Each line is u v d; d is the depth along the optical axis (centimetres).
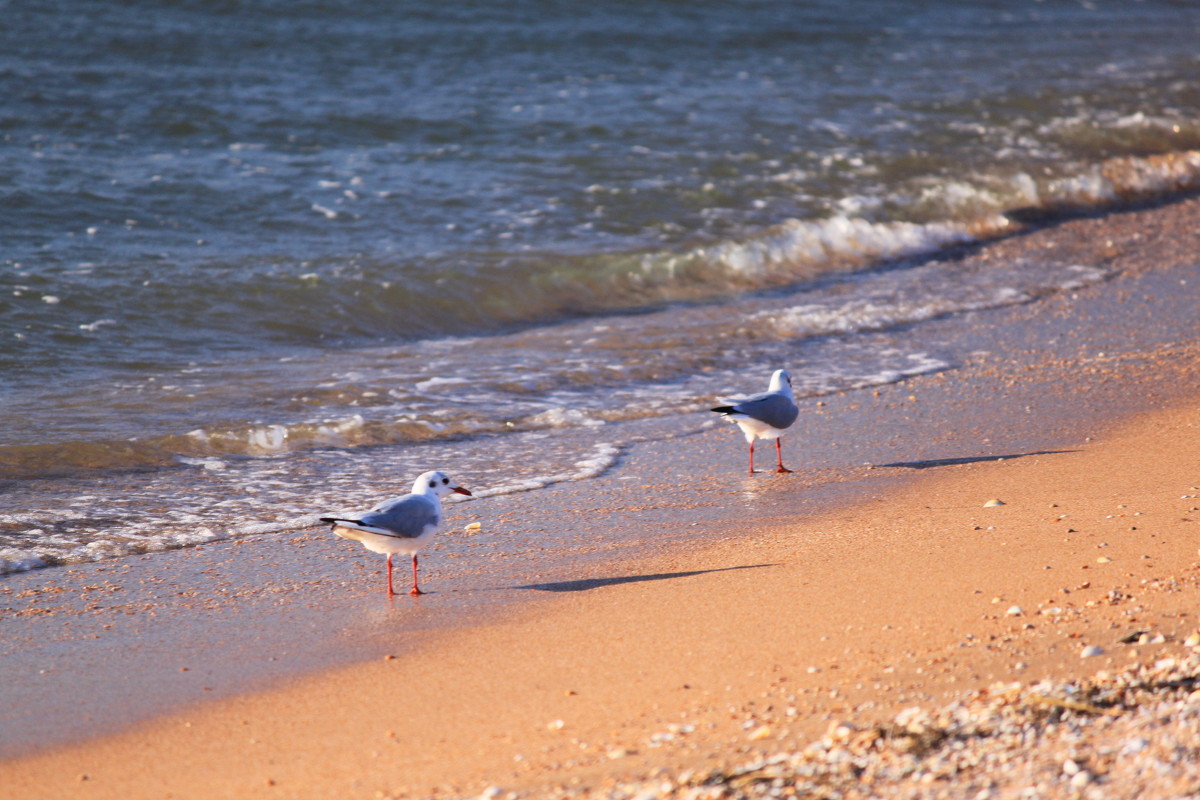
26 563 942
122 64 2814
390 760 603
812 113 2953
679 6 4025
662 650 722
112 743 641
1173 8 5256
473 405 1391
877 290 1931
